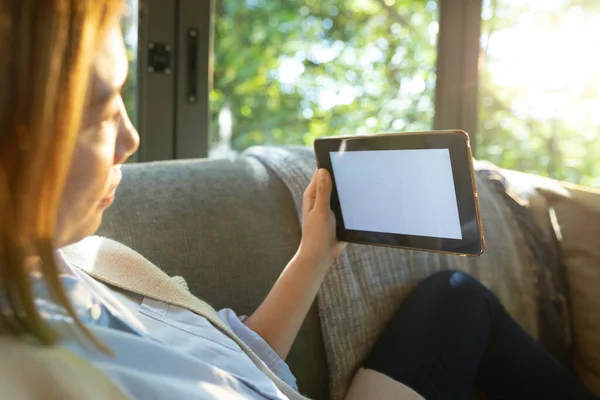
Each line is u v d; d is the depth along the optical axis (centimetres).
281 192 93
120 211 79
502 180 115
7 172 34
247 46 165
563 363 109
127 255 64
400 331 88
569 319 108
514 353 93
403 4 164
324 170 78
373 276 93
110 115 41
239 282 83
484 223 107
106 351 39
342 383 86
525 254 110
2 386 33
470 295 90
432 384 83
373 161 74
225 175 91
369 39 170
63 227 40
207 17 133
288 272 76
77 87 35
